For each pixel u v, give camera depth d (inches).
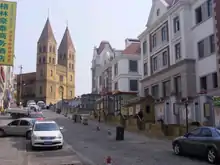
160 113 1203.9
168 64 1438.2
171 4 1492.4
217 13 1078.4
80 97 2630.4
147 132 1070.4
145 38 1758.1
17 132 968.3
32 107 2380.7
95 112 1888.5
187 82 1233.4
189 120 985.5
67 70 4704.7
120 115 1422.2
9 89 2878.9
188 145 576.7
